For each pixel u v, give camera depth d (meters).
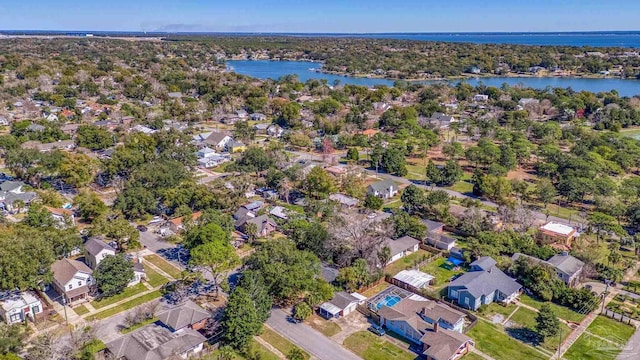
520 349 54.25
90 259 70.06
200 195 91.25
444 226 87.88
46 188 103.94
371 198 94.12
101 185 108.19
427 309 58.94
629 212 88.75
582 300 61.84
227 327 53.09
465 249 76.12
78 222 87.38
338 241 72.75
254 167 113.12
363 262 67.69
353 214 86.31
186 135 142.88
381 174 121.19
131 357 49.59
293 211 90.38
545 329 54.88
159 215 92.00
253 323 53.44
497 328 58.25
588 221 86.38
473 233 83.31
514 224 85.06
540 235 81.25
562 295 63.34
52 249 65.81
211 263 62.03
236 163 115.81
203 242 68.50
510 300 64.31
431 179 110.25
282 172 106.00
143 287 66.75
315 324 59.19
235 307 53.66
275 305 62.94
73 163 105.19
